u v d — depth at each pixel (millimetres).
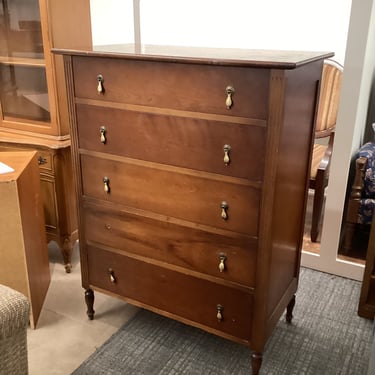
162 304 1825
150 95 1529
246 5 2922
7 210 1773
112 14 2900
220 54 1569
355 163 2352
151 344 1890
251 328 1635
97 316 2064
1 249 1822
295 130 1502
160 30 3055
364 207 2365
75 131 1752
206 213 1575
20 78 2373
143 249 1776
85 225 1891
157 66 1479
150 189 1664
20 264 1857
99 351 1847
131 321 2031
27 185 1892
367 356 1819
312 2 2809
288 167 1516
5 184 1733
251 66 1302
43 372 1734
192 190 1573
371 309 2020
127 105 1588
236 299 1631
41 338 1920
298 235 1841
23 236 1822
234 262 1582
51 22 2141
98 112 1667
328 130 2848
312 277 2373
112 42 2951
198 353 1843
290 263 1810
